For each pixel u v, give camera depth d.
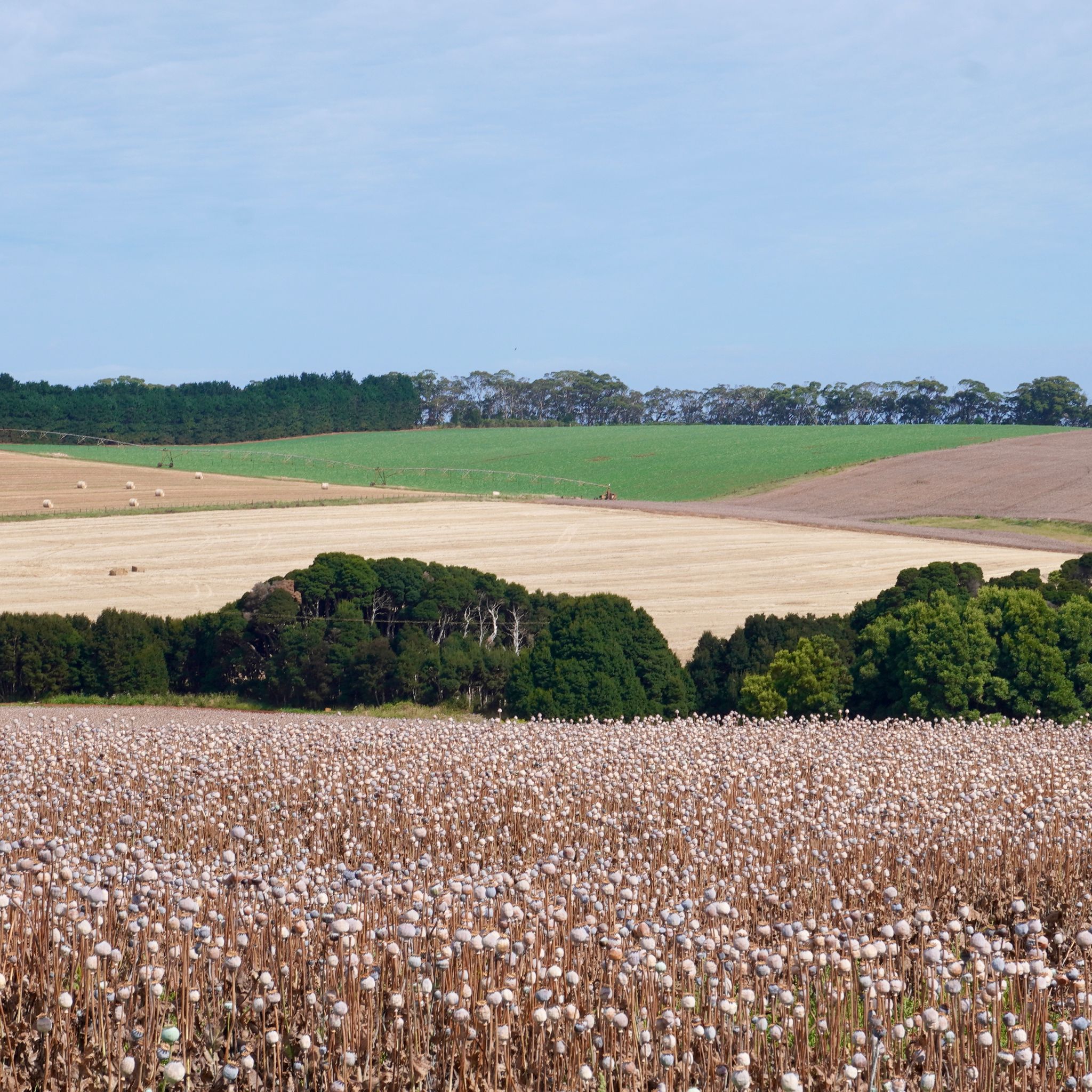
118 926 9.38
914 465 117.69
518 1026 8.09
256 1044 8.06
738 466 124.94
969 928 12.16
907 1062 8.11
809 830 15.65
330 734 24.02
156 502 81.56
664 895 11.98
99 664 49.44
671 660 48.34
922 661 42.47
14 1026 7.61
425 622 53.00
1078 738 27.66
